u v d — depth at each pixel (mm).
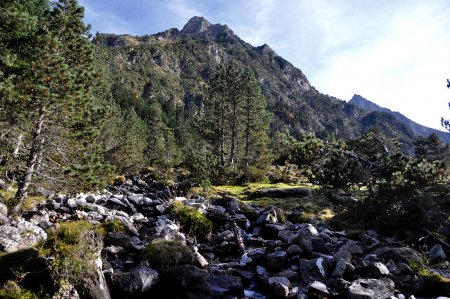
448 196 14562
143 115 110812
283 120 191875
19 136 14125
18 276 6910
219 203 19984
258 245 13836
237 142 48312
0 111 12453
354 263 10578
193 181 32562
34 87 12633
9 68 15180
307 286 9570
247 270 11055
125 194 23547
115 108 50844
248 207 19062
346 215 16328
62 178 14148
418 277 9508
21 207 13648
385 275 9656
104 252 10359
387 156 18000
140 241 11680
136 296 8383
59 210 15234
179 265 10062
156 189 28484
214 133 48344
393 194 13469
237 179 35469
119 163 37031
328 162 20016
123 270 9516
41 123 13867
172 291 8945
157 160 52219
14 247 8297
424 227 12883
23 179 13336
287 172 38531
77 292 7090
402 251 10961
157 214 16969
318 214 18391
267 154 41156
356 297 8320
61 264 7078
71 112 14227
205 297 8828
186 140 77812
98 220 13867
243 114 47531
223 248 13250
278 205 21391
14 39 16969
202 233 14812
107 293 7691
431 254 11125
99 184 14625
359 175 18672
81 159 14711
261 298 9211
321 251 11695
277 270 10727
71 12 15695
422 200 13539
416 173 13656
